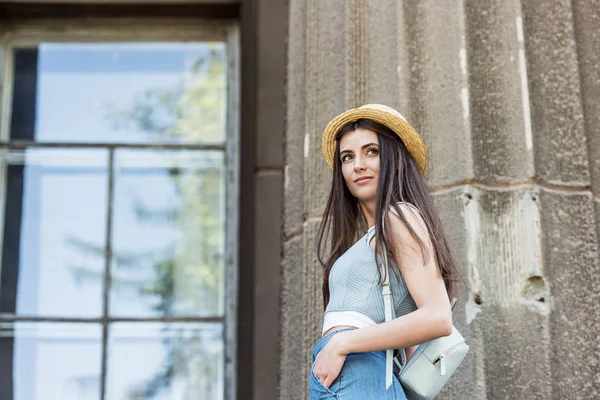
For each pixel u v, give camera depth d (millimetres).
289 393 5062
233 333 6145
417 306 3592
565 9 5246
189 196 6453
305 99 5414
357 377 3551
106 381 6090
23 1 6684
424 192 3840
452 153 4965
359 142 3932
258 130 6348
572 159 4965
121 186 6477
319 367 3551
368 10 5395
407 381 3680
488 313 4688
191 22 6758
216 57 6734
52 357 6125
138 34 6758
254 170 6281
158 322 6207
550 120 5035
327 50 5430
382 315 3680
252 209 6195
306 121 5324
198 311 6227
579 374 4621
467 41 5125
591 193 4930
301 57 5672
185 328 6195
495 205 4852
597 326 4703
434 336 3508
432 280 3572
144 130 6594
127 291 6262
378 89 5211
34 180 6473
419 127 5059
